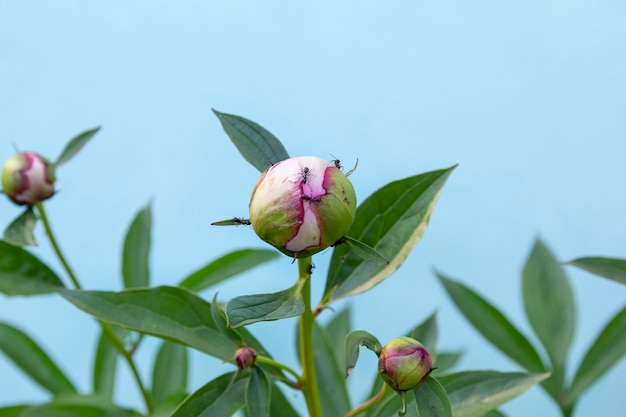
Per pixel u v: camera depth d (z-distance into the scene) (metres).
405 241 0.67
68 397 0.76
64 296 0.67
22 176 0.76
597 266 0.66
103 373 0.83
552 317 0.81
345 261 0.67
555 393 0.79
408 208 0.67
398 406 0.66
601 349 0.78
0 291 0.76
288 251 0.61
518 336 0.79
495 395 0.67
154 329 0.67
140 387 0.79
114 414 0.76
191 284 0.80
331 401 0.74
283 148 0.64
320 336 0.76
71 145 0.78
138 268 0.81
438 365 0.80
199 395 0.65
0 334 0.84
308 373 0.66
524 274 0.83
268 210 0.60
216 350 0.67
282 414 0.71
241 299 0.60
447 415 0.62
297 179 0.60
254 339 0.68
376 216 0.67
